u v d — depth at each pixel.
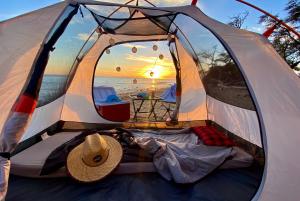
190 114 3.81
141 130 3.33
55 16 1.76
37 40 1.64
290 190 1.58
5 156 1.47
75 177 2.05
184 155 2.40
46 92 2.81
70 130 3.39
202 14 2.19
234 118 3.04
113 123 3.61
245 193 1.99
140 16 2.95
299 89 1.84
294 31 2.33
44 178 2.11
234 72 2.71
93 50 3.59
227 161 2.44
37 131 2.83
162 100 5.48
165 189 2.01
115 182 2.08
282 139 1.66
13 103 1.48
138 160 2.30
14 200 1.79
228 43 1.93
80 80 3.57
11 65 1.53
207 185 2.11
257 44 2.04
